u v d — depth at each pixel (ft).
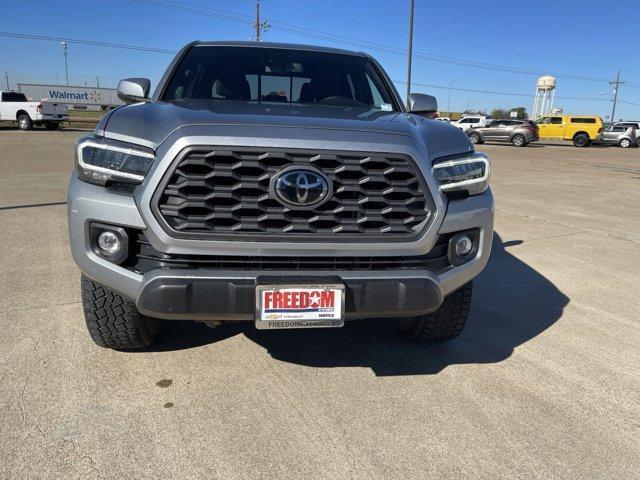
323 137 7.83
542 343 11.38
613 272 16.79
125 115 8.67
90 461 7.18
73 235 8.19
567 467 7.45
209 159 7.61
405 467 7.34
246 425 8.11
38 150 53.26
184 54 12.57
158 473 7.04
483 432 8.17
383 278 8.01
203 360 10.05
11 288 13.32
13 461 7.11
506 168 52.47
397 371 9.95
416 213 8.22
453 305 10.12
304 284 7.70
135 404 8.53
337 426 8.18
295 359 10.26
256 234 7.75
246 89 11.83
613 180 43.45
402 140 8.20
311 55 13.21
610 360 10.69
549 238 21.35
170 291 7.59
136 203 7.75
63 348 10.22
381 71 13.43
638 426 8.46
